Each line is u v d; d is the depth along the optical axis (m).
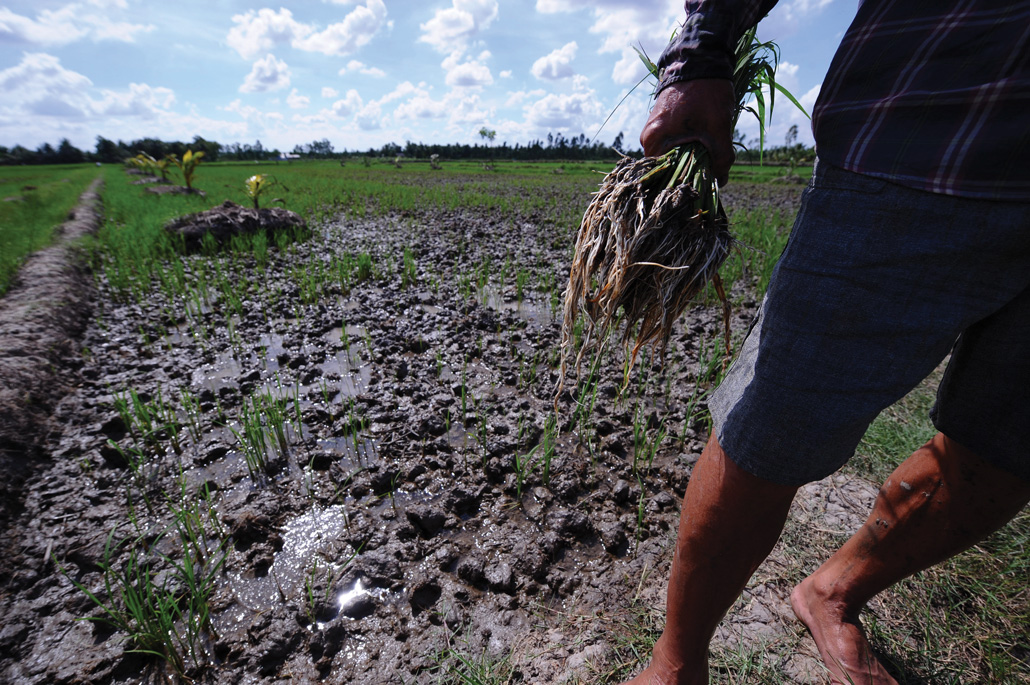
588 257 1.14
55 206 11.38
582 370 3.17
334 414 2.71
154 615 1.58
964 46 0.72
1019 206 0.70
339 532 1.97
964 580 1.58
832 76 0.87
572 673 1.37
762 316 0.93
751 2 0.96
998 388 0.95
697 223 1.05
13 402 2.57
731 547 0.95
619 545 1.89
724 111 1.01
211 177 26.81
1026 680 1.30
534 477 2.23
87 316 4.30
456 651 1.47
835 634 1.30
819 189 0.86
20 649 1.54
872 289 0.79
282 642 1.51
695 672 1.11
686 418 2.57
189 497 2.16
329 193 14.28
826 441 0.83
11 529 1.98
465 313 4.22
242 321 4.11
